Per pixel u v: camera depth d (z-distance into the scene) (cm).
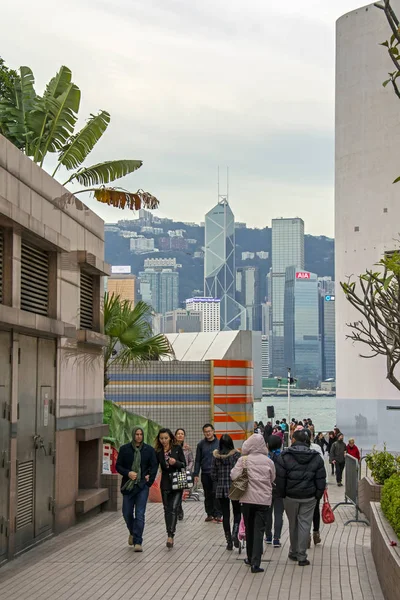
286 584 1062
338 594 999
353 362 4781
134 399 3531
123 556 1259
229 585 1055
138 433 1331
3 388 1181
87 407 1695
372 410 4669
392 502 1056
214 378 3562
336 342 4997
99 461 1752
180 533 1520
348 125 4859
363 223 4762
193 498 2142
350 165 4841
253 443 1174
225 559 1241
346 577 1108
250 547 1177
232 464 1326
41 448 1369
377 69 4703
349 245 4838
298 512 1211
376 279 1386
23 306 1327
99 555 1266
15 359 1227
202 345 4038
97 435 1672
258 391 4931
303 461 1202
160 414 3525
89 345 1714
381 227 4678
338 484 2972
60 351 1487
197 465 1669
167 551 1309
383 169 4672
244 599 975
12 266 1217
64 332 1440
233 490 1157
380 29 4697
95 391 1769
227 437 1338
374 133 4719
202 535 1493
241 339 3997
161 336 2388
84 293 1734
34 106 1803
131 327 2331
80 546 1344
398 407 4562
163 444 1352
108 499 1761
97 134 1839
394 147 4628
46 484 1398
